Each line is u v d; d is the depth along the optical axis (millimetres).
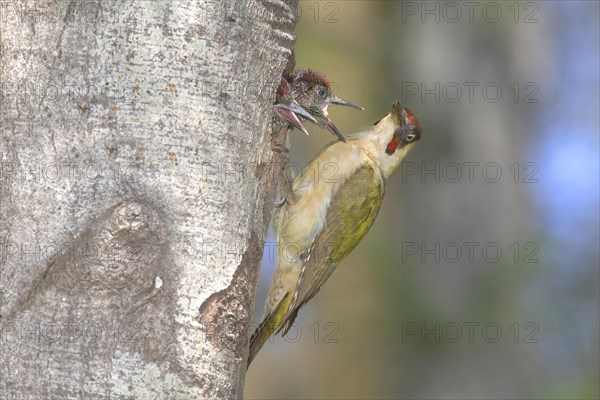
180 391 7168
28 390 6988
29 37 7277
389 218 18641
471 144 18391
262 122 7938
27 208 7160
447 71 18531
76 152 7199
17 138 7238
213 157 7469
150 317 7148
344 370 19094
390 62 19172
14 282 7105
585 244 20328
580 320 19641
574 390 19219
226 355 7414
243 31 7664
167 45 7312
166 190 7281
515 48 18875
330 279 18969
